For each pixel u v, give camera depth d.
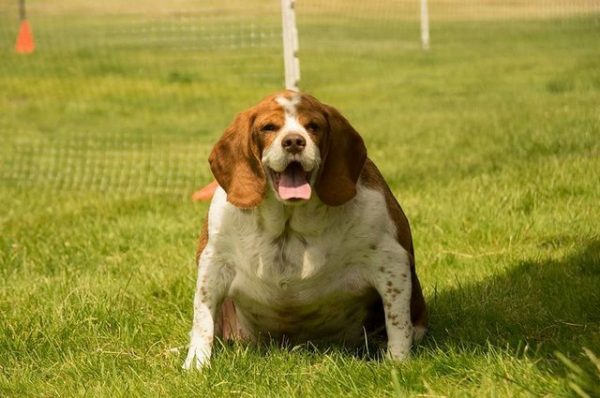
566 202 11.34
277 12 41.44
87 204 14.35
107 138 21.80
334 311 7.41
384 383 6.38
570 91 23.02
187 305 8.94
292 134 6.53
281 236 7.05
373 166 7.47
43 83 29.33
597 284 8.41
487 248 10.23
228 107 25.05
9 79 30.02
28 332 8.34
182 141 21.02
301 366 6.88
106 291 9.23
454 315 8.08
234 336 8.07
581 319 7.59
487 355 6.45
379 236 7.11
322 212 6.95
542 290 8.46
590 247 9.64
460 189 12.41
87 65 31.88
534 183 11.98
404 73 30.12
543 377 5.91
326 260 7.05
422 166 14.98
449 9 48.59
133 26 40.62
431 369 6.49
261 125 6.80
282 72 29.19
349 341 7.81
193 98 26.52
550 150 14.33
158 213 13.00
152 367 7.23
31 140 21.94
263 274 7.09
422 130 19.25
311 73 30.44
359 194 7.10
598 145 14.11
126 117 24.55
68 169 18.39
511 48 34.38
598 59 28.78
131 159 19.12
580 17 41.47
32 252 11.39
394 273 7.13
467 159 14.73
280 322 7.46
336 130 6.94
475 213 11.18
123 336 8.15
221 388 6.59
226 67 30.50
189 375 6.84
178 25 39.84
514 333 7.43
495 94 24.22
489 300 8.30
